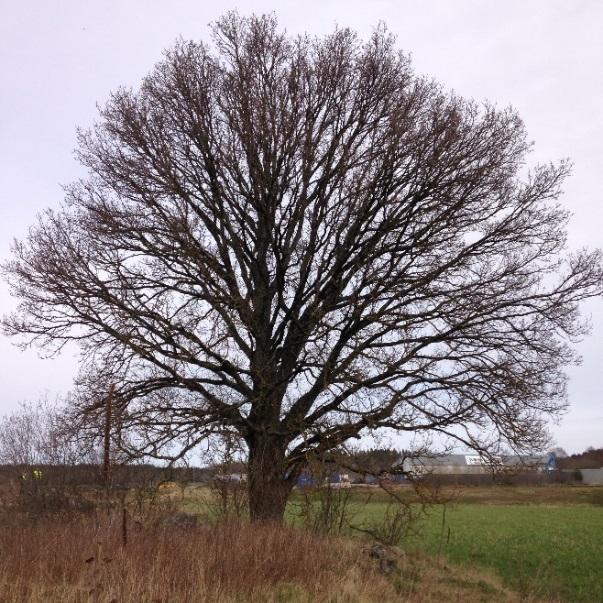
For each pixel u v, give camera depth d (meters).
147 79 18.47
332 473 15.95
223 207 18.11
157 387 16.31
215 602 8.39
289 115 17.88
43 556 9.83
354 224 17.59
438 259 17.09
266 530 12.17
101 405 15.18
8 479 15.09
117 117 17.98
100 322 15.77
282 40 18.88
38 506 14.20
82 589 8.26
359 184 17.31
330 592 9.66
